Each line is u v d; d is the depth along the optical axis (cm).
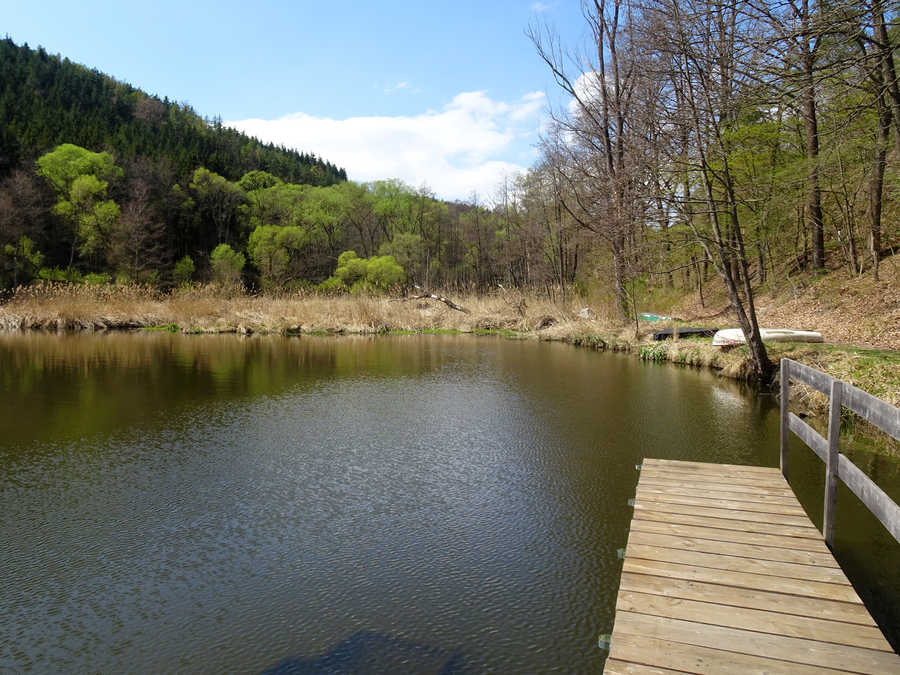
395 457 644
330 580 379
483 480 570
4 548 424
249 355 1527
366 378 1166
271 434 737
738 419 805
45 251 4903
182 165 6341
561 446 683
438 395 991
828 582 293
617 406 895
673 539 350
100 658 303
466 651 305
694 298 2244
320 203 6109
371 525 464
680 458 630
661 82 1077
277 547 426
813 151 1263
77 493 531
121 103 8581
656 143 1089
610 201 1661
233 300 2566
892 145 1027
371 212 6166
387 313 2398
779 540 347
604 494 530
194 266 5609
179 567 397
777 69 759
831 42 763
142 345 1750
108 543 432
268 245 5325
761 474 489
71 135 6091
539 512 490
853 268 1541
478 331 2269
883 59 720
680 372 1229
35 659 302
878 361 852
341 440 712
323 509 498
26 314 2247
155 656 304
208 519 476
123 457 638
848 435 709
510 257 4072
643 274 1744
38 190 4831
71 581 379
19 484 553
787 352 1055
